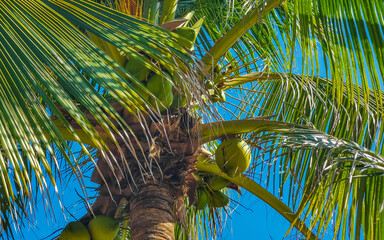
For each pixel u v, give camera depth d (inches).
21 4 110.8
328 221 154.6
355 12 158.4
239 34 170.6
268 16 218.5
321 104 208.5
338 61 163.8
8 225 169.5
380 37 157.1
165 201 154.1
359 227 173.8
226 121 163.5
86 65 103.8
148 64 111.6
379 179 175.6
